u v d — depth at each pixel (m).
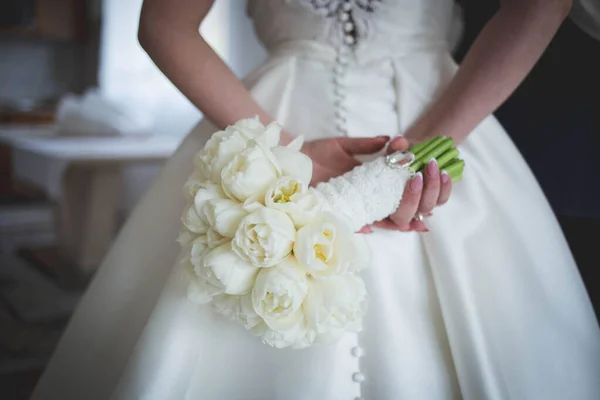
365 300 0.67
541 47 0.78
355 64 0.85
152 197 0.92
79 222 2.95
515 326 0.79
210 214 0.64
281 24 0.88
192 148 0.92
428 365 0.76
